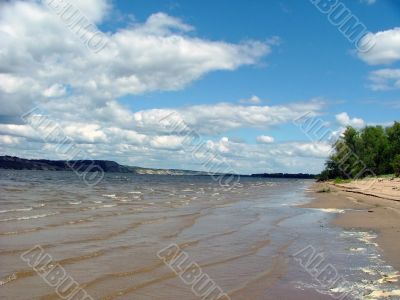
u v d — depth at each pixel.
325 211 30.05
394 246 15.18
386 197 39.47
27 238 16.03
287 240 16.89
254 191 70.56
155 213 27.38
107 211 27.61
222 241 16.66
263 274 11.52
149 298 9.40
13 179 81.56
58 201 34.84
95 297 9.35
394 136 97.25
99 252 13.85
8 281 10.23
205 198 46.66
